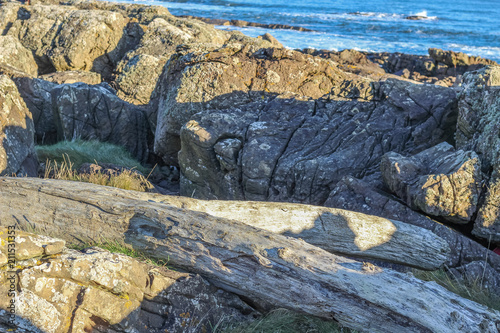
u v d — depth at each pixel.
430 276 4.60
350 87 7.63
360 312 3.32
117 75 13.97
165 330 3.32
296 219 4.64
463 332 3.17
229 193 6.69
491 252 4.85
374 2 104.00
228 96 7.96
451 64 25.86
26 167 6.11
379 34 52.75
